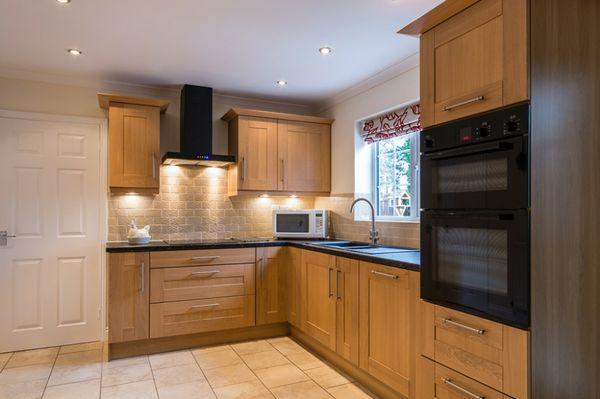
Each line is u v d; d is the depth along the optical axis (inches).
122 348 128.4
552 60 64.6
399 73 132.9
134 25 102.7
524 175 61.9
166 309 131.9
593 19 69.7
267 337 148.9
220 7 93.7
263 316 146.3
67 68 133.5
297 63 129.6
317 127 169.9
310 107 183.2
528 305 61.2
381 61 128.3
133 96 148.4
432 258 81.0
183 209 160.4
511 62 64.4
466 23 72.9
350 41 113.0
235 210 169.6
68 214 142.1
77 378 111.9
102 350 135.3
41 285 138.1
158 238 156.0
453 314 76.0
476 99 69.9
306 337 139.6
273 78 144.3
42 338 137.9
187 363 123.0
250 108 171.5
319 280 127.4
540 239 62.3
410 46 116.6
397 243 133.2
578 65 67.6
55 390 104.3
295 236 160.1
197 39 111.3
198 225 162.7
